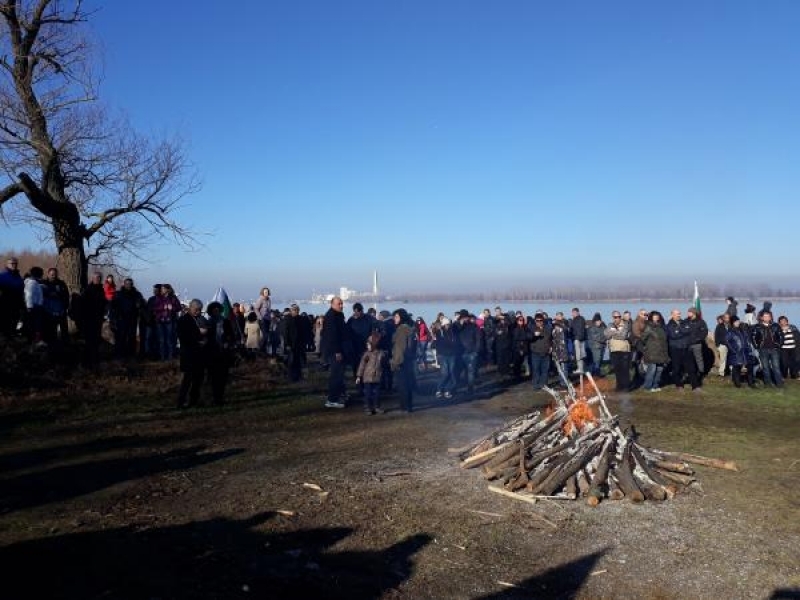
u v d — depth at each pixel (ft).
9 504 21.12
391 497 22.47
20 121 54.24
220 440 31.27
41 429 32.50
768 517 20.66
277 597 15.07
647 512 21.13
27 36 53.36
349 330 43.16
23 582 15.26
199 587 15.39
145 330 54.54
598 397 27.53
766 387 51.24
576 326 61.98
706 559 17.54
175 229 66.28
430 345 74.49
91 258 67.31
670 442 31.32
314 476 24.98
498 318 69.46
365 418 38.06
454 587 15.88
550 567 17.08
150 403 40.04
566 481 22.99
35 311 45.83
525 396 48.24
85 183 60.39
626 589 15.88
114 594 14.80
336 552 17.80
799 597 15.43
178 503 21.54
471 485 23.88
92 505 21.11
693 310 50.14
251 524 19.70
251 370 55.26
